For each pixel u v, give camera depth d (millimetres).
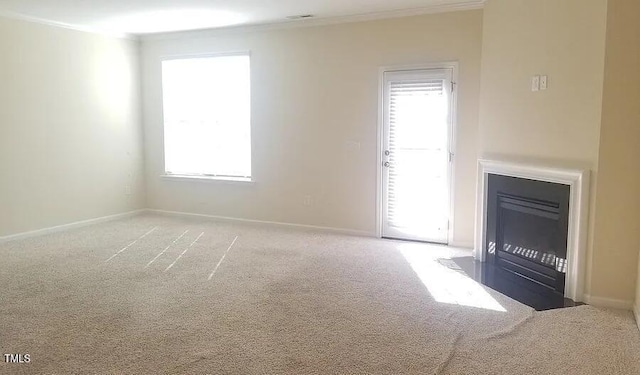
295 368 2646
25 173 5602
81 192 6277
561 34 3686
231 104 6504
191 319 3307
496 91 4559
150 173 7184
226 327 3178
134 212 7094
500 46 4469
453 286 3984
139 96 7055
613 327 3148
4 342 2951
